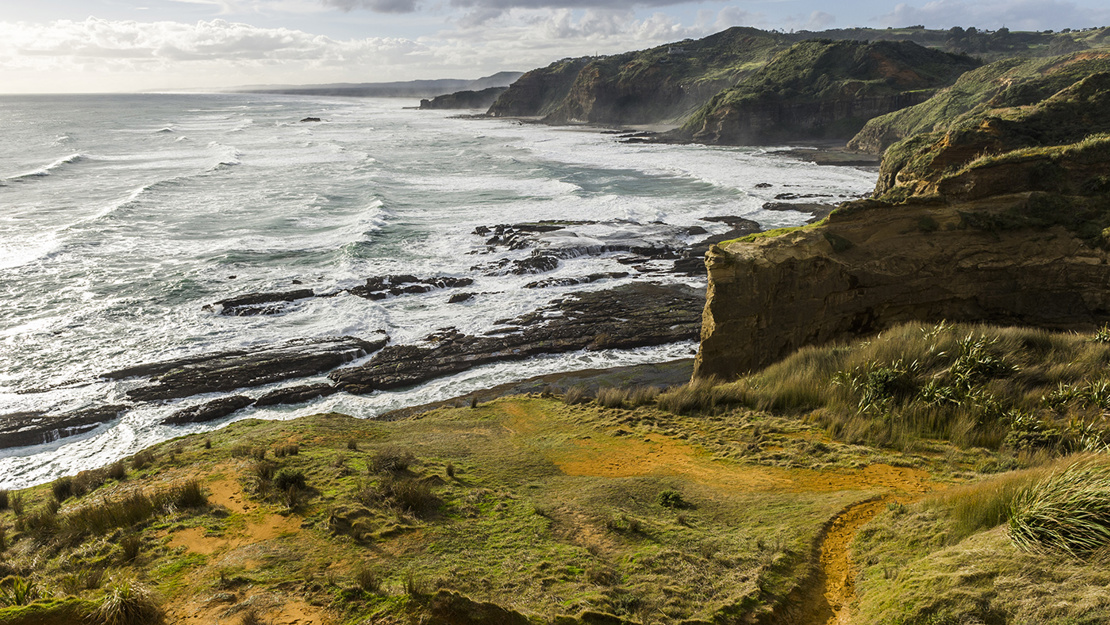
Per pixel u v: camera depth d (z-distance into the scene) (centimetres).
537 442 1450
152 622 618
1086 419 1108
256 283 3519
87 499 1148
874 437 1212
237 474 1120
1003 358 1408
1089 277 2214
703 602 662
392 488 1002
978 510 707
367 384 2556
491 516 928
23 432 2098
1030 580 545
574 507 952
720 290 2020
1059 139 3653
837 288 2205
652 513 939
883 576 670
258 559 761
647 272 3888
